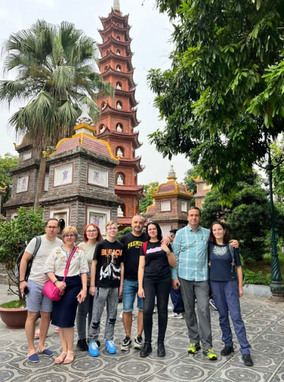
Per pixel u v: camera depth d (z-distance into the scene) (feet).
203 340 11.65
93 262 12.48
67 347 11.29
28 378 9.70
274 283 24.32
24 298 17.46
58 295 11.14
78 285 11.62
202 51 13.51
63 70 35.91
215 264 12.00
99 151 30.86
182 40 15.83
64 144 31.73
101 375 9.87
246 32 13.57
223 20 13.89
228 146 20.34
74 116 37.86
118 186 70.64
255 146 23.31
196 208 12.53
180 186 49.90
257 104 11.65
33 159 43.16
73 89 42.63
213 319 17.93
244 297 26.08
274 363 10.90
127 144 74.54
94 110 39.19
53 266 11.62
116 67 80.48
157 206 49.19
